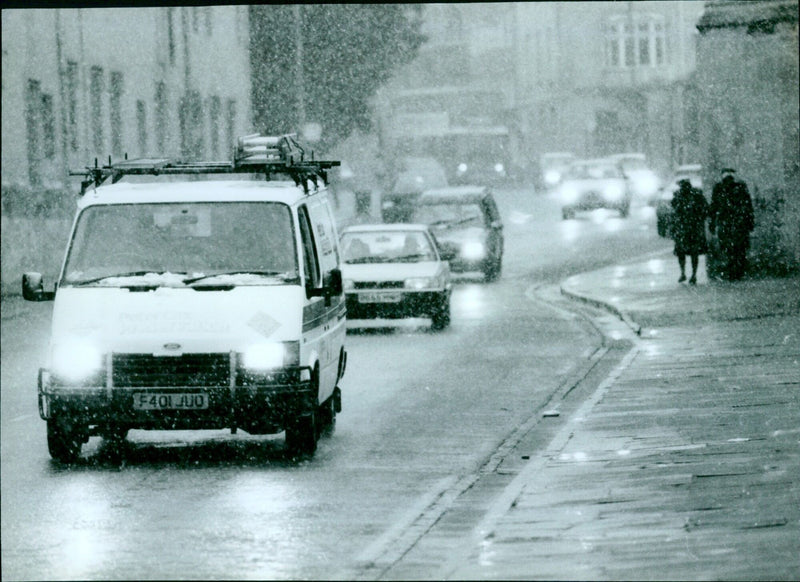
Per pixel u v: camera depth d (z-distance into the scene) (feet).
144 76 369.71
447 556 67.26
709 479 82.94
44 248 302.25
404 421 116.88
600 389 128.36
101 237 104.83
